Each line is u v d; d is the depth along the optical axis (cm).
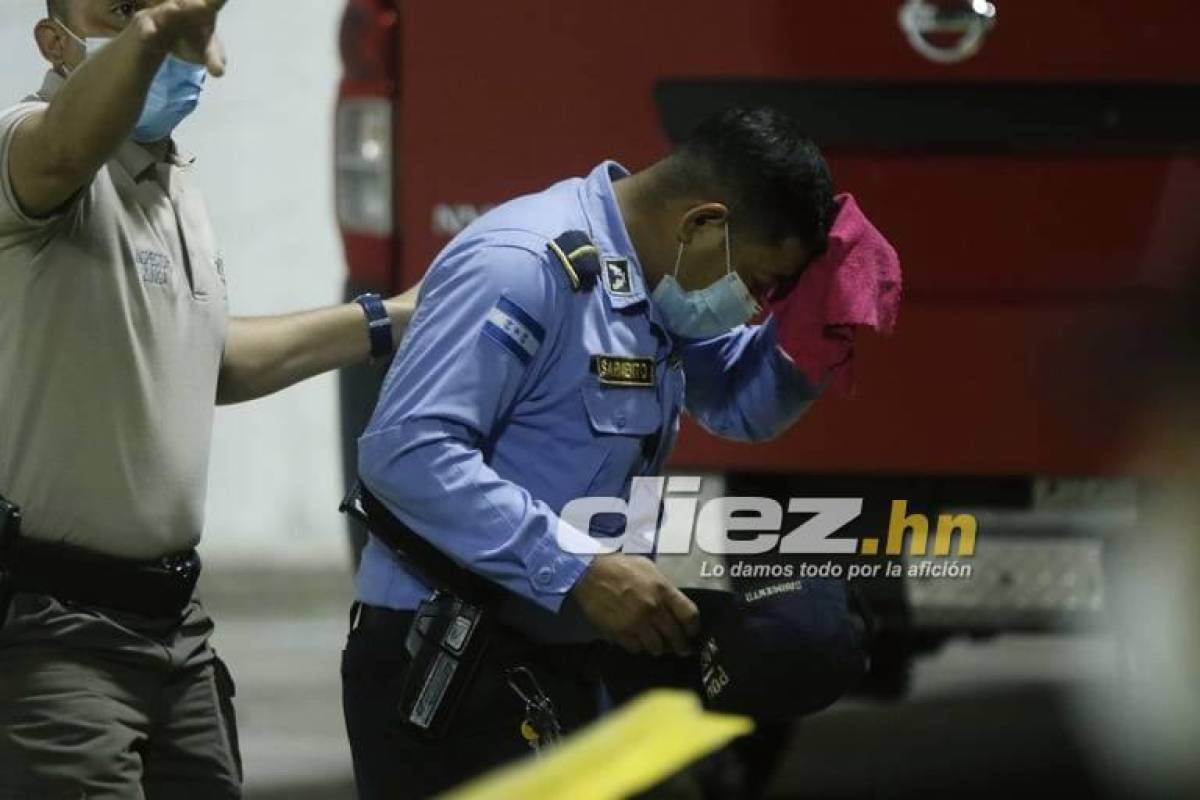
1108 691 2417
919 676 2823
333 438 3672
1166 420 1888
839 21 1920
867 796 2191
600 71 1950
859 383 1906
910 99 1914
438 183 1978
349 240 2012
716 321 1299
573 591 1240
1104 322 1902
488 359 1245
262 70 3722
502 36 1964
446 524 1241
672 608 1241
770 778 2088
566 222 1278
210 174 3719
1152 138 1909
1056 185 1911
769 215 1275
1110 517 1892
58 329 1252
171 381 1299
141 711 1305
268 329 1432
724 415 1438
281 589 3597
